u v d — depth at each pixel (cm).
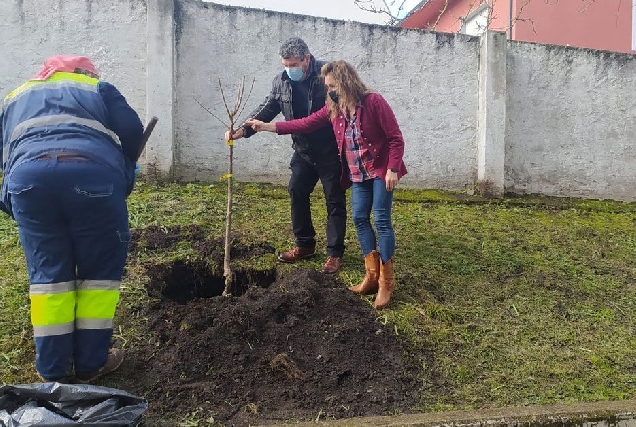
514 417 297
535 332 415
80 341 303
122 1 634
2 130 317
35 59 621
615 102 770
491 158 713
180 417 299
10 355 334
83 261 301
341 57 686
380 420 292
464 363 371
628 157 777
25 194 281
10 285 406
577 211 702
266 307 389
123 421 259
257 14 662
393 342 383
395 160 404
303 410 312
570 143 758
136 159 338
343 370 346
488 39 709
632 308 465
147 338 362
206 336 356
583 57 756
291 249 495
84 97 308
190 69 647
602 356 389
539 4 1177
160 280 435
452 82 720
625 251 581
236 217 557
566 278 505
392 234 420
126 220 312
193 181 651
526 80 741
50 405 260
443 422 290
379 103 407
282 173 678
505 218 649
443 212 646
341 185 439
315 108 450
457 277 485
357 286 441
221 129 658
